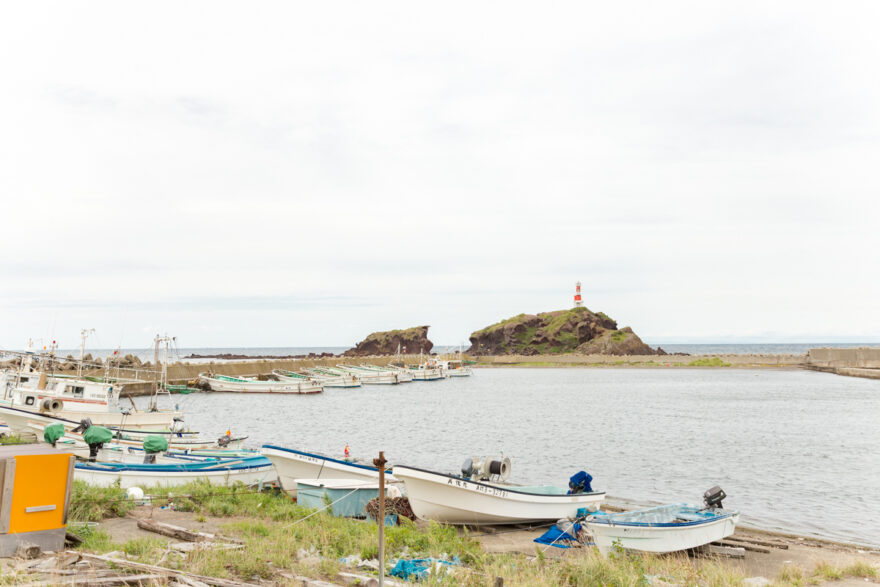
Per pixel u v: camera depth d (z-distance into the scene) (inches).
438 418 2377.0
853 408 2726.4
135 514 621.3
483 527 754.2
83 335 1590.8
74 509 575.2
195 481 781.3
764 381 4837.6
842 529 873.5
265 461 900.0
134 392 3014.3
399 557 507.5
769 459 1461.6
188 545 474.3
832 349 6437.0
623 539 640.4
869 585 571.8
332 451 1533.0
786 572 597.9
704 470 1318.9
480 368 7864.2
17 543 384.8
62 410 1255.5
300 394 3609.7
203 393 3523.6
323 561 442.0
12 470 384.2
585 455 1512.1
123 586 332.2
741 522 905.5
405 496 779.4
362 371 4965.6
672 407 2824.8
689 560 645.9
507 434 1898.4
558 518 779.4
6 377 1327.5
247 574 398.0
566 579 486.0
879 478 1242.0
